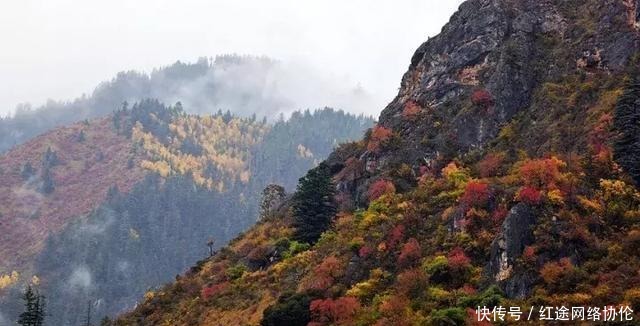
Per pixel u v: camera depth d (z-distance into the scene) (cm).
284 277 5947
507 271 4281
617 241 4300
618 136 5147
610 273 3994
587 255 4241
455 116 6719
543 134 5841
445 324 3941
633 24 6394
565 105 6047
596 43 6506
